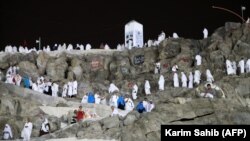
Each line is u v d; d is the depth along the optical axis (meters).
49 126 36.12
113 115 34.75
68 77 53.97
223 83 37.81
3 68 54.31
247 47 50.69
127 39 64.25
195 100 32.31
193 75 48.94
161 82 48.34
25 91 45.03
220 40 53.94
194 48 55.16
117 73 54.19
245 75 43.94
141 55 56.06
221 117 30.88
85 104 43.44
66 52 59.28
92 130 32.62
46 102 44.84
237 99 36.50
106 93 48.38
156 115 30.77
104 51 60.28
